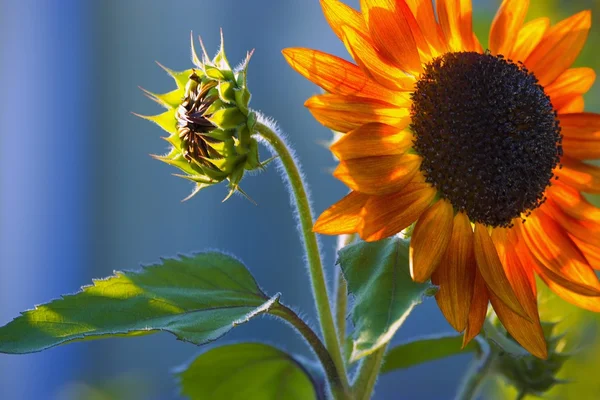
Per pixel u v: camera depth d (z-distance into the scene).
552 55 0.59
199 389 0.62
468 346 0.62
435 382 1.02
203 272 0.57
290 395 0.62
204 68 0.55
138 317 0.55
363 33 0.55
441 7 0.57
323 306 0.56
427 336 0.62
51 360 1.07
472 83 0.56
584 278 0.58
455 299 0.54
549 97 0.58
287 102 1.10
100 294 0.55
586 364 0.63
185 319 0.55
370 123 0.54
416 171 0.56
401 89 0.56
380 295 0.52
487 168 0.56
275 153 0.56
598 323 0.62
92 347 1.08
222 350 0.61
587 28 0.59
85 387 0.78
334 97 0.54
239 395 0.62
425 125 0.56
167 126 0.55
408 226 0.54
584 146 0.58
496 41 0.58
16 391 1.06
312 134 1.09
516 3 0.58
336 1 0.55
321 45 1.10
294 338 1.07
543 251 0.58
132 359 1.08
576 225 0.58
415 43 0.56
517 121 0.56
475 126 0.56
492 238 0.57
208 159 0.55
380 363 0.55
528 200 0.57
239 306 0.56
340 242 0.57
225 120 0.54
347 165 0.53
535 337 0.55
